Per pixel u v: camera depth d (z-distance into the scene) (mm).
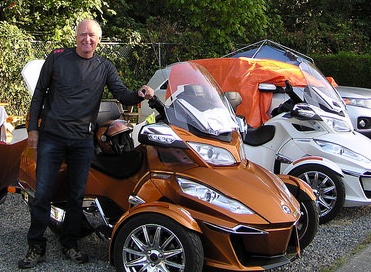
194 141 4250
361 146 6176
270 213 4027
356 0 18234
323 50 16750
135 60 13164
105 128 4773
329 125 6227
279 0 18203
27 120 4801
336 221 6191
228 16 14078
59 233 5051
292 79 6848
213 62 8188
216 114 4457
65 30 11938
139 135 4254
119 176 4695
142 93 4387
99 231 4648
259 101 7785
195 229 3930
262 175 4512
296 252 4324
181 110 4367
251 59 8133
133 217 4098
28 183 5047
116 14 13930
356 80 14500
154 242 4039
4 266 4641
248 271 3957
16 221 5879
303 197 4789
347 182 5984
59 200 4973
